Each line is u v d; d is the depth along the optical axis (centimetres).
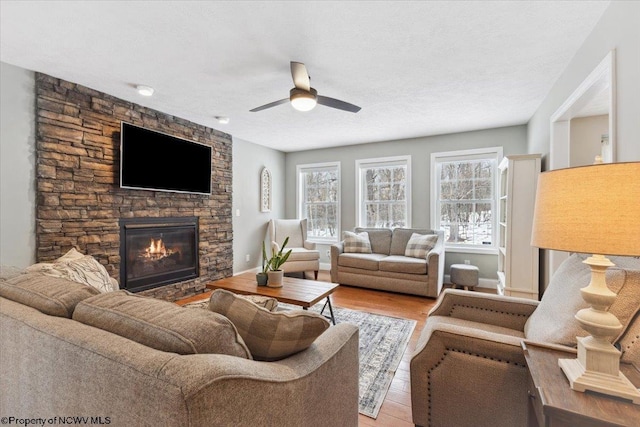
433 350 136
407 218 495
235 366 74
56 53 224
